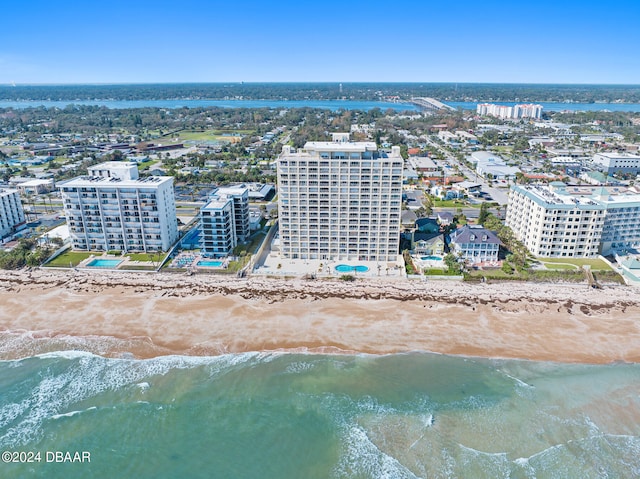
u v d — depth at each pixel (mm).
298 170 170000
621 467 94000
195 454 98750
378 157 173250
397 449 98812
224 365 124062
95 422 106438
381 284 163875
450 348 130250
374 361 125312
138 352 129000
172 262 183125
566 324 140375
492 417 106625
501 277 167125
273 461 96750
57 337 135250
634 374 120062
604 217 182625
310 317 144000
